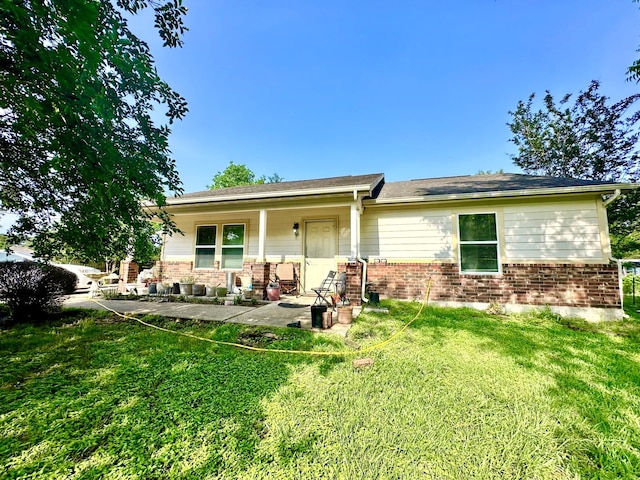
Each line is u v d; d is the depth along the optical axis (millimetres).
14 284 5156
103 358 3297
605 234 5738
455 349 3701
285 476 1581
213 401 2361
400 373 2920
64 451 1757
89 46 2295
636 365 3232
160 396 2443
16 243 4625
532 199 6277
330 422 2072
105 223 4242
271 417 2139
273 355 3398
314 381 2732
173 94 3832
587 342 4082
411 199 6902
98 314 5586
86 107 2695
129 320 5129
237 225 9148
